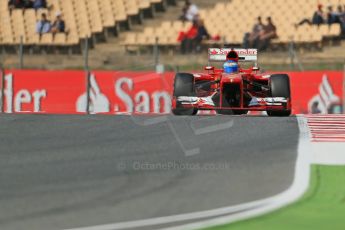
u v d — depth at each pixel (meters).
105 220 22.12
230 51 51.22
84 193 25.62
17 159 31.81
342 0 95.50
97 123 42.72
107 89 73.25
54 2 98.81
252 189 26.38
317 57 85.06
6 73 74.38
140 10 100.44
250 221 22.00
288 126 41.84
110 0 99.38
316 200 24.84
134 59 89.50
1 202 24.25
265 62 85.38
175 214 22.86
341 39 89.75
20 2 98.06
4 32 94.88
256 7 95.50
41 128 40.81
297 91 72.38
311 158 32.34
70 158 32.03
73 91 74.06
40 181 27.47
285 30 91.31
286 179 27.98
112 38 97.69
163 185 26.92
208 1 103.31
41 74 74.31
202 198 25.00
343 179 28.23
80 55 92.38
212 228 21.19
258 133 39.00
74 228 21.19
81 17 97.38
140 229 21.06
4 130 40.06
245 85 49.56
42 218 22.30
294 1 95.69
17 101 74.38
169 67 85.56
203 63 87.00
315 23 90.12
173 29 94.12
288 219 22.34
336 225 21.67
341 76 71.88
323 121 44.41
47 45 94.12
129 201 24.55
